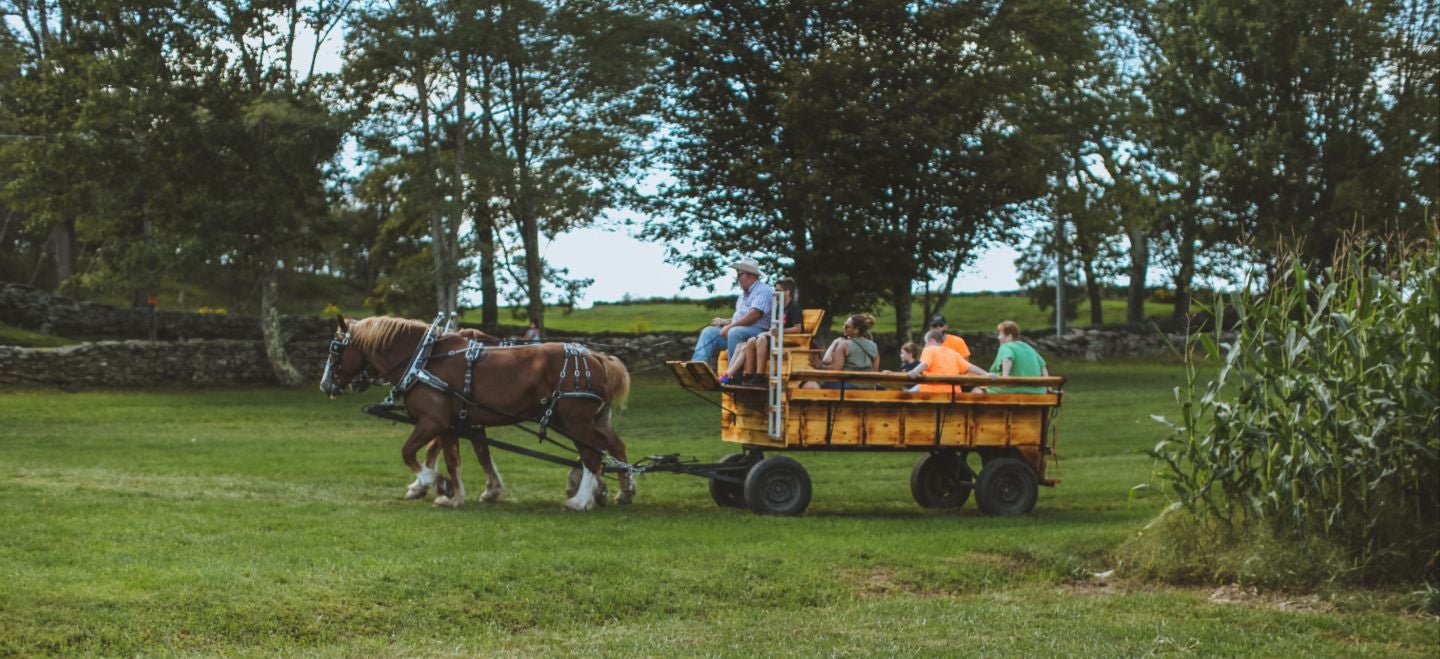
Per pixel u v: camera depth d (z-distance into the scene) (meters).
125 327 42.78
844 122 37.72
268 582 9.59
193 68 36.72
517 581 10.10
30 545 10.79
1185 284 52.34
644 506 15.03
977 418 14.88
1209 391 11.58
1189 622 9.75
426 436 14.26
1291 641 9.26
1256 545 11.13
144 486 15.31
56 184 36.53
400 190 36.97
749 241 39.84
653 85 39.50
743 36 39.66
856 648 8.73
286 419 28.53
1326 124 46.84
